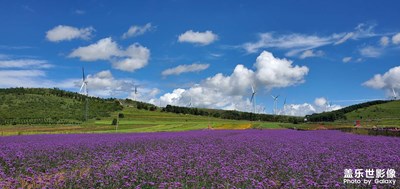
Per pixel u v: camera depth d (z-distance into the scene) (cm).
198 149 2397
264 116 14988
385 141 3206
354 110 15600
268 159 1983
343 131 5512
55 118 10600
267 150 2389
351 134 4566
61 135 4534
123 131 6412
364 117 13862
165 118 11794
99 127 7700
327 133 4800
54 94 15962
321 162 1855
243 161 1870
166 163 1750
